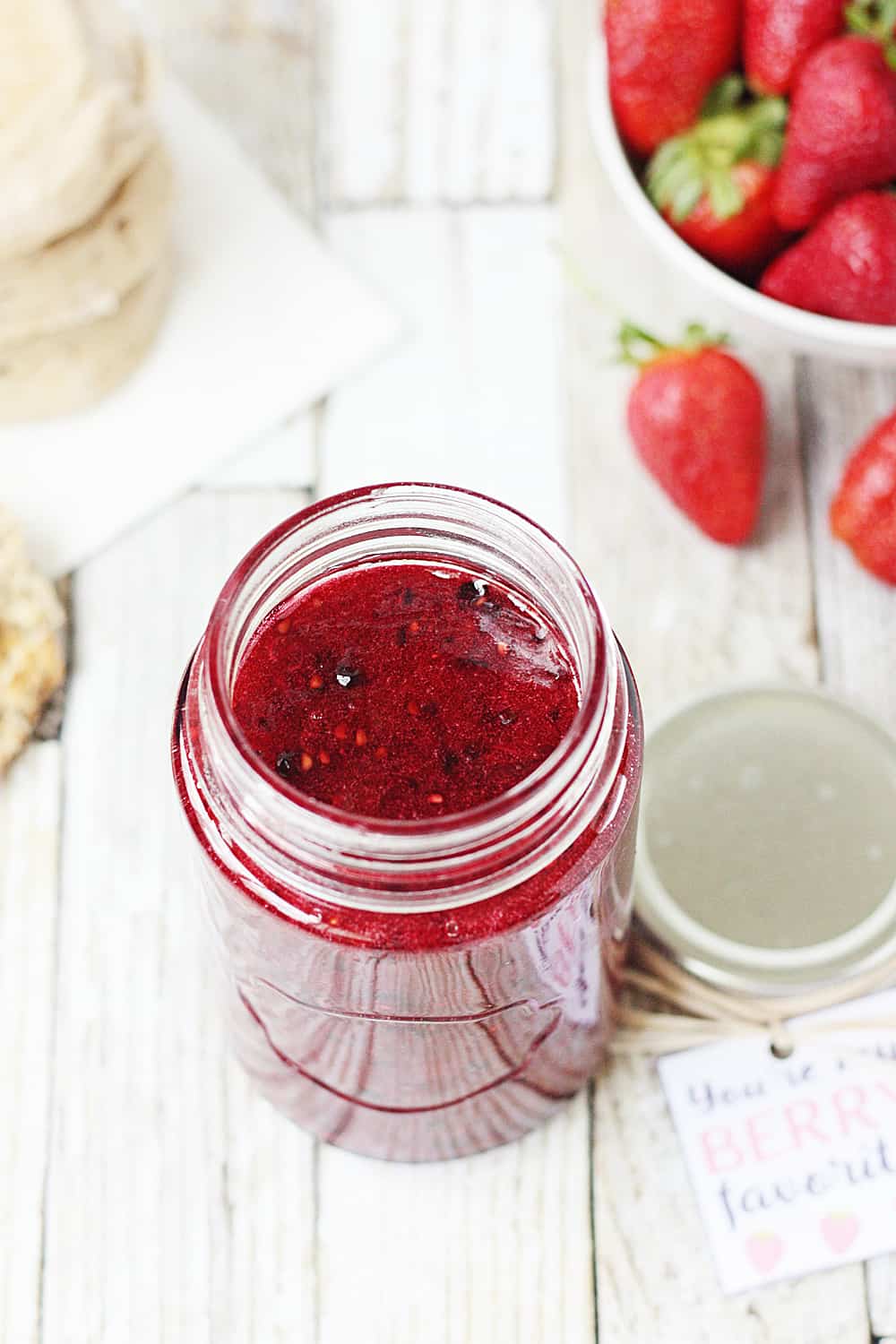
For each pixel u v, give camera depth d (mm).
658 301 1307
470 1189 1027
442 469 1248
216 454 1247
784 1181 1016
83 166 1108
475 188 1362
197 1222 1021
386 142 1384
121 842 1130
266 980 865
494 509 800
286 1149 1042
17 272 1142
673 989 1058
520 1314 995
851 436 1253
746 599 1204
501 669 811
